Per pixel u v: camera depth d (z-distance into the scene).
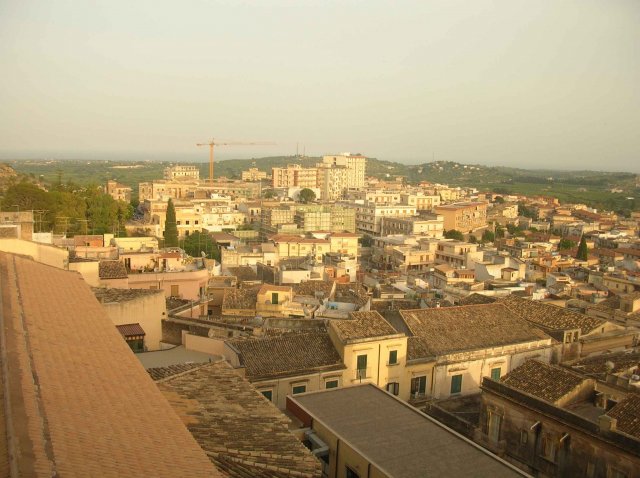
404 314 59.00
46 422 15.52
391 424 32.22
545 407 38.88
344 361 47.62
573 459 36.88
